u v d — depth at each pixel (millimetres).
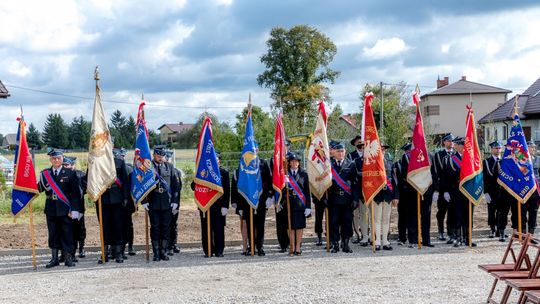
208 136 11406
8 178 25203
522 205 12305
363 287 8492
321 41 49625
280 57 49906
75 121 65312
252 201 11125
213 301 7918
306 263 10438
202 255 11625
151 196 11008
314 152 11531
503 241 12469
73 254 10922
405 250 11672
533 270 6824
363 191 11406
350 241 12844
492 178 12625
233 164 23875
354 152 12445
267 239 12836
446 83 60094
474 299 7762
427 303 7578
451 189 12172
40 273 10109
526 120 37219
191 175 23734
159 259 11086
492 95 55125
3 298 8375
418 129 11773
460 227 12023
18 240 13344
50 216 10672
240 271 9883
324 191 11414
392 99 40688
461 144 12242
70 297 8359
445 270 9609
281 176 11156
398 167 12328
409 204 12078
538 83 39375
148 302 7969
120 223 10969
